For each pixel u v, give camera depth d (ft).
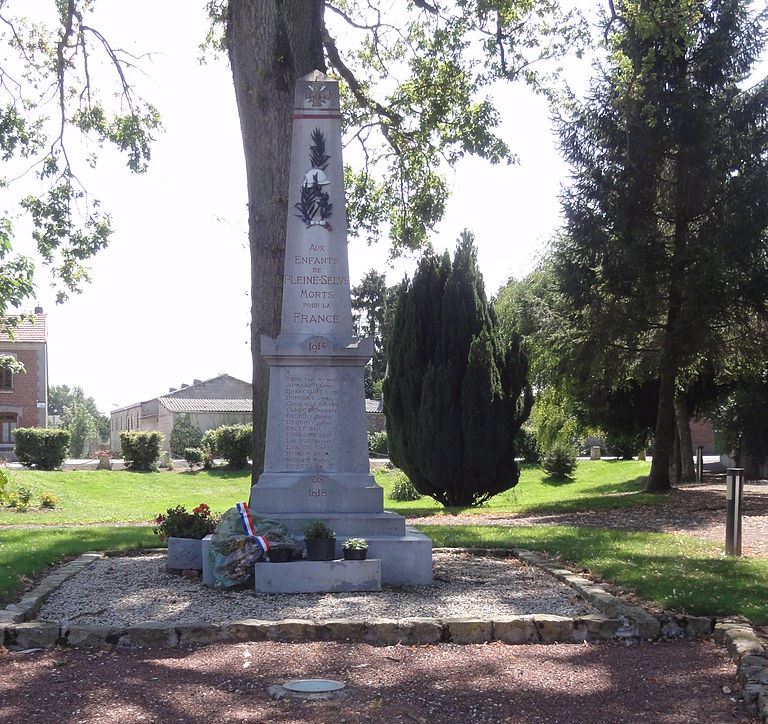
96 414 418.31
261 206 40.14
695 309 65.51
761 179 64.34
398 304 69.77
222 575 26.84
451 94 58.08
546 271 83.97
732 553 35.68
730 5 66.03
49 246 57.72
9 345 160.66
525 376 68.69
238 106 41.63
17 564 31.53
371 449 160.56
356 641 21.56
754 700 16.94
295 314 32.19
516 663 19.72
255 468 39.37
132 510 86.38
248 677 18.45
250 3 40.14
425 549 28.35
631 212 68.74
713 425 113.50
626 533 43.47
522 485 114.11
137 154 56.29
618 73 64.28
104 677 18.60
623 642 21.94
